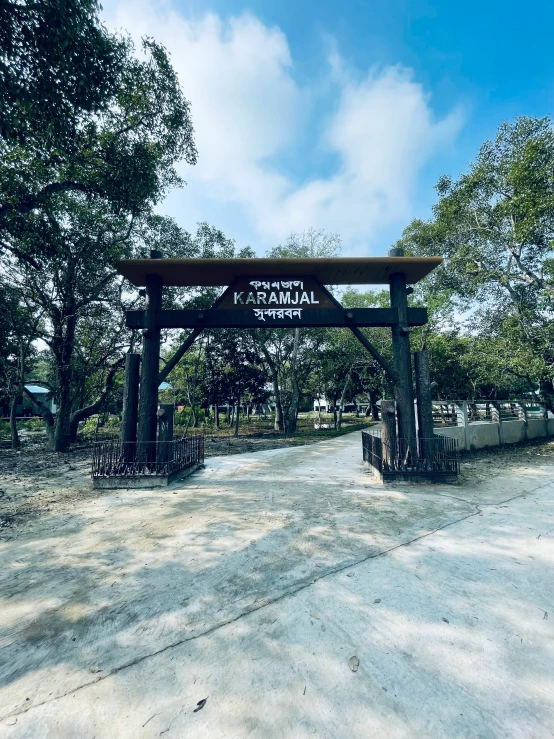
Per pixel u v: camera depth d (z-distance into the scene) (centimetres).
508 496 652
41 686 227
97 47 749
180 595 329
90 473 852
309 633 270
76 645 264
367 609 300
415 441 786
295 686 221
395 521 516
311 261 771
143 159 1081
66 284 1334
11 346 1686
